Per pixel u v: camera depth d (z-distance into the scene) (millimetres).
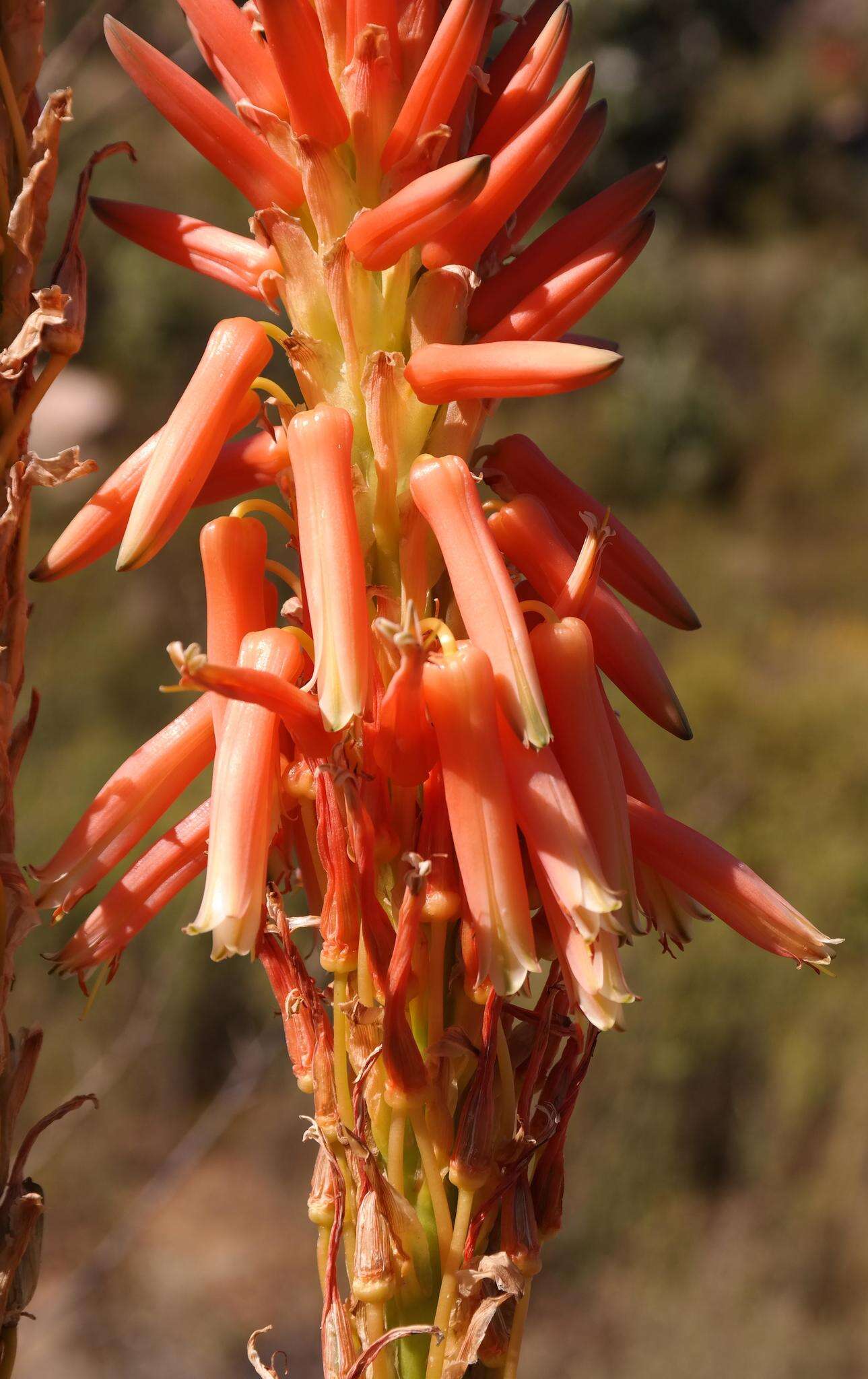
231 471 324
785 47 4898
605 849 306
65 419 2564
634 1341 1175
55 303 312
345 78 315
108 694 1862
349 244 310
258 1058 1124
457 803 301
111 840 314
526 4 1477
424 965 312
